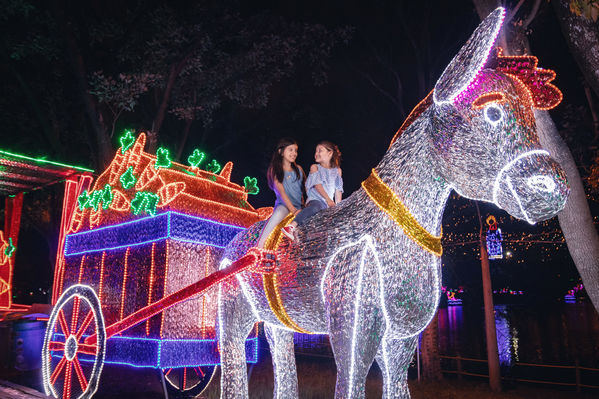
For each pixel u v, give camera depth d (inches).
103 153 440.8
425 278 140.8
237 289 188.1
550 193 119.6
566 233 190.7
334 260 148.8
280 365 196.9
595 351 800.3
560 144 191.6
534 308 2149.4
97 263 266.1
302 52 534.6
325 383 353.7
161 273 229.1
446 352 799.7
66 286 282.4
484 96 124.4
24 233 1004.6
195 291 181.8
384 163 149.0
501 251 460.8
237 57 501.4
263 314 181.5
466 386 403.2
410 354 151.9
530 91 141.6
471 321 1611.7
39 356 342.0
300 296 158.6
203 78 502.6
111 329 223.5
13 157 298.4
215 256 247.8
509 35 209.3
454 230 458.9
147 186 246.2
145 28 472.1
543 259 485.4
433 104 137.0
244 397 186.1
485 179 127.2
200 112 527.2
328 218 156.1
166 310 227.0
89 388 227.0
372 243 142.6
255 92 530.9
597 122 316.8
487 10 218.1
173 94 506.6
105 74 493.7
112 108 469.1
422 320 143.5
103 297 257.1
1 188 387.5
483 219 432.8
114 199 260.7
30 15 468.1
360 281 141.1
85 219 285.6
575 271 741.3
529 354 773.9
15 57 457.1
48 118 557.9
